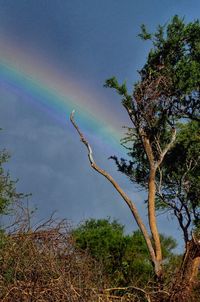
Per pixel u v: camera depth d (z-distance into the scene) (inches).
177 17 853.2
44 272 362.0
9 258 364.8
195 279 488.4
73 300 354.9
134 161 929.5
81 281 373.4
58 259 376.5
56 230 388.5
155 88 767.7
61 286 355.3
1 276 358.3
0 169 801.6
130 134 805.9
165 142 805.2
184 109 829.8
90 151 736.3
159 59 831.7
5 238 377.4
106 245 642.8
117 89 762.8
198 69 835.4
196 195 932.0
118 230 729.0
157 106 785.6
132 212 687.1
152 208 701.3
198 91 839.7
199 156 928.3
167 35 847.7
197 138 906.7
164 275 510.0
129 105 764.6
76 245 426.3
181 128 914.7
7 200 743.1
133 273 589.9
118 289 436.8
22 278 361.4
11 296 346.9
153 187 713.6
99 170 725.3
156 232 673.0
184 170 935.7
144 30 835.4
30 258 365.1
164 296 456.4
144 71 822.5
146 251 692.1
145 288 459.8
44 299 353.1
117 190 700.0
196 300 468.1
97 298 372.2
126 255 650.2
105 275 439.8
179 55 844.6
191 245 500.1
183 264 498.9
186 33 847.1
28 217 394.0
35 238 383.6
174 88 813.9
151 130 772.0
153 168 727.1
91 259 403.2
